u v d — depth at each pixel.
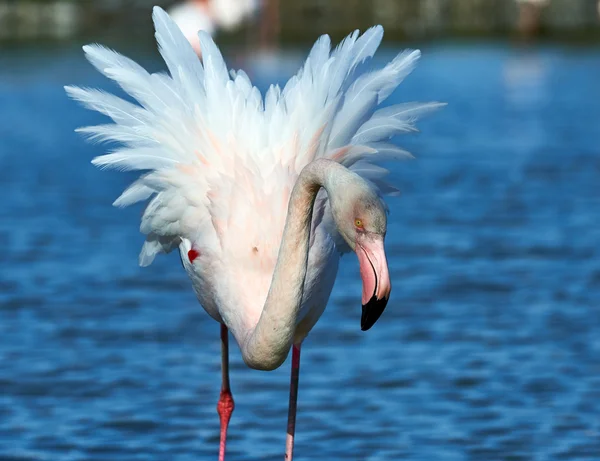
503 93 34.66
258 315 8.50
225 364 9.60
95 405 10.99
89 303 14.21
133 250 16.86
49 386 11.44
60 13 50.59
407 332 13.03
